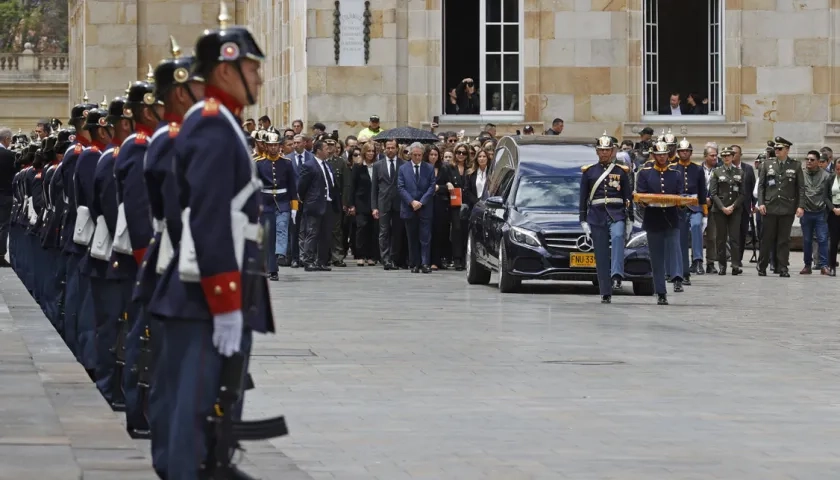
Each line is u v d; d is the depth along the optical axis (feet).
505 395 59.06
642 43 160.97
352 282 118.01
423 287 112.98
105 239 51.13
